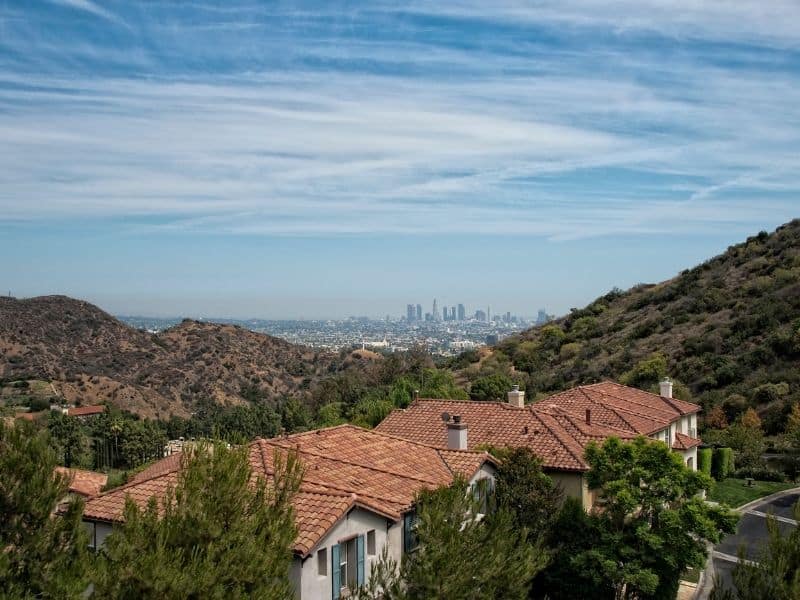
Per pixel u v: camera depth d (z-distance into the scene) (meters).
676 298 90.75
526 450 26.62
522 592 15.77
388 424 37.88
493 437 33.59
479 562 15.12
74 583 12.75
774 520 15.49
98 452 71.94
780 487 47.47
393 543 21.89
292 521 14.66
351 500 19.89
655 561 22.67
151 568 12.29
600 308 101.88
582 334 92.50
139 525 13.20
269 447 25.75
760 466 51.06
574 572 23.95
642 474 22.98
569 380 76.88
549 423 34.53
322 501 19.97
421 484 24.16
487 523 16.64
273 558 13.73
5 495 13.62
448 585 14.45
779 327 69.75
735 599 15.10
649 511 23.39
